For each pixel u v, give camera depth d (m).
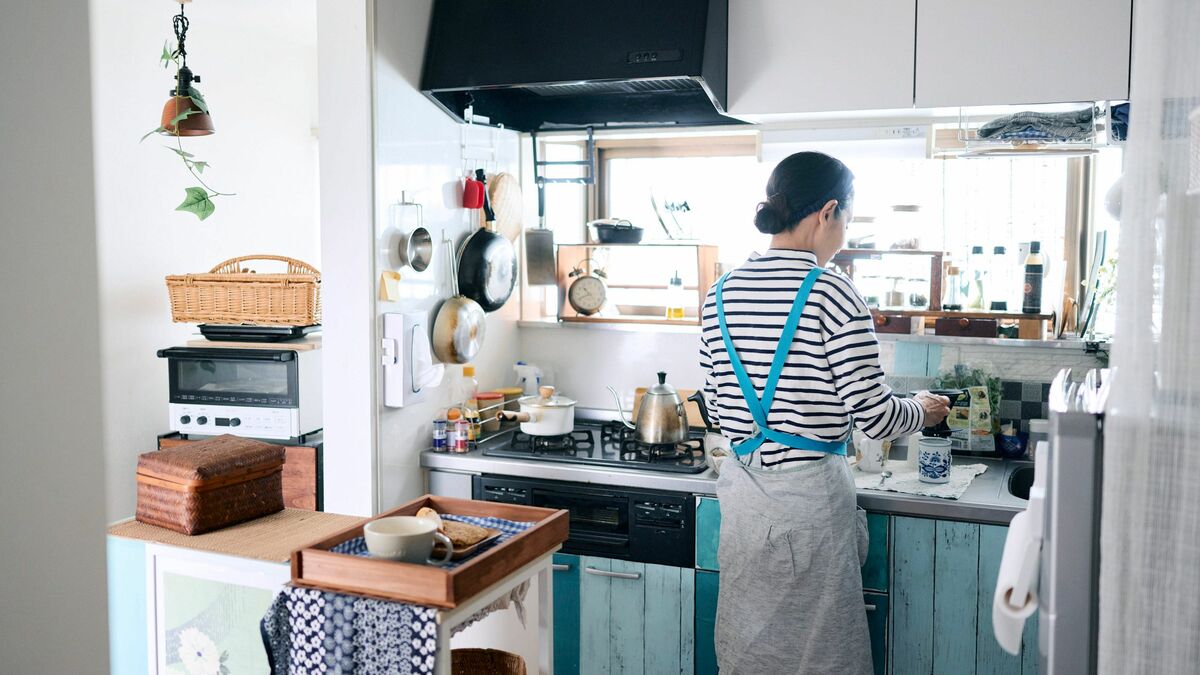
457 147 2.88
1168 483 1.01
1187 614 1.00
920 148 2.66
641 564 2.49
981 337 2.70
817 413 2.03
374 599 1.46
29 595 0.56
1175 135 1.02
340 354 2.54
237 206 3.83
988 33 2.35
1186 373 1.01
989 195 2.82
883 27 2.43
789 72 2.51
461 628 1.52
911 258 2.84
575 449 2.75
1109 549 1.02
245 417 3.04
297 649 1.51
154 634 1.78
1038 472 1.21
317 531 1.83
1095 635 1.06
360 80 2.44
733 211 3.12
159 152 3.44
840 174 2.06
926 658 2.27
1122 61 2.25
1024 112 2.46
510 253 3.01
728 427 2.15
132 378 3.35
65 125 0.58
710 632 2.43
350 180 2.48
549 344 3.26
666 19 2.45
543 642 1.75
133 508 3.37
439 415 2.82
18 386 0.55
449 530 1.67
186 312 3.12
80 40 0.58
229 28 3.76
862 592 2.16
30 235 0.55
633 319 3.11
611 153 3.28
